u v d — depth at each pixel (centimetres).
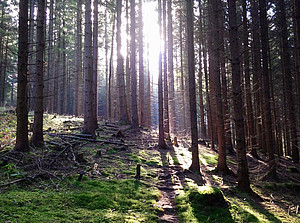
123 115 1719
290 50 1523
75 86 2186
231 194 707
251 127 1558
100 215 438
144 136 1437
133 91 1573
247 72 1426
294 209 666
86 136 1061
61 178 591
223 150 989
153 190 642
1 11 2555
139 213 489
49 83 2206
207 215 516
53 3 2181
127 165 837
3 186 494
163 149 1246
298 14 764
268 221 532
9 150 693
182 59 2488
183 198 589
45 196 475
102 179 653
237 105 759
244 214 545
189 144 1681
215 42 1086
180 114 2975
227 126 1398
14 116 1301
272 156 1052
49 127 1127
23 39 698
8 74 2947
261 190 832
